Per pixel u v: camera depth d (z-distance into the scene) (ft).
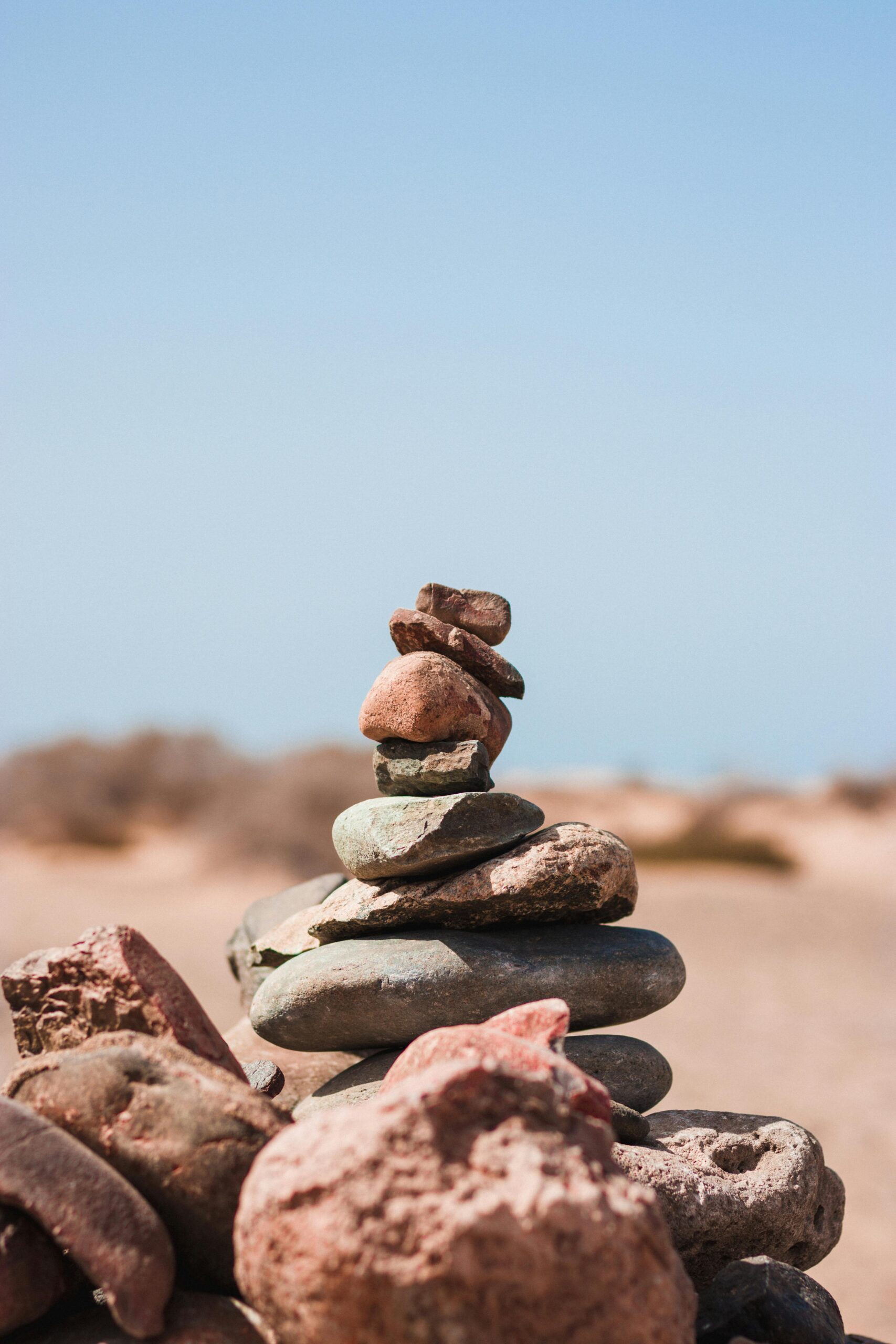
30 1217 3.51
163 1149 3.53
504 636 4.19
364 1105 3.44
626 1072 4.02
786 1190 3.89
